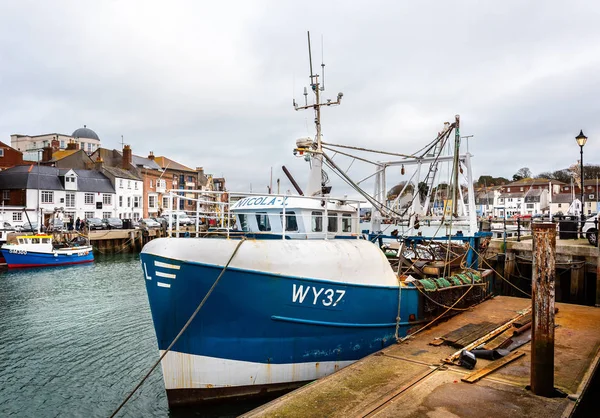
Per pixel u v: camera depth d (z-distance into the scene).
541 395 5.22
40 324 13.53
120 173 53.22
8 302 17.00
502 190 88.94
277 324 6.84
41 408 7.76
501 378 5.82
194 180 68.75
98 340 11.78
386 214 11.05
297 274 6.83
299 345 7.06
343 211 9.49
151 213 58.62
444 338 7.61
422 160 11.94
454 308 9.62
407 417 4.70
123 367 9.71
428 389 5.44
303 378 7.19
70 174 46.25
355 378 5.87
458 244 11.82
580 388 5.44
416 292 8.60
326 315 7.19
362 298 7.56
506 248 16.31
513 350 7.05
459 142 10.65
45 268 27.34
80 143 91.94
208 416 6.78
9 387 8.68
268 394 7.03
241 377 6.80
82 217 47.59
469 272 10.56
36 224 38.50
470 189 11.26
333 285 7.16
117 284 21.25
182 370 6.59
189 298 6.41
